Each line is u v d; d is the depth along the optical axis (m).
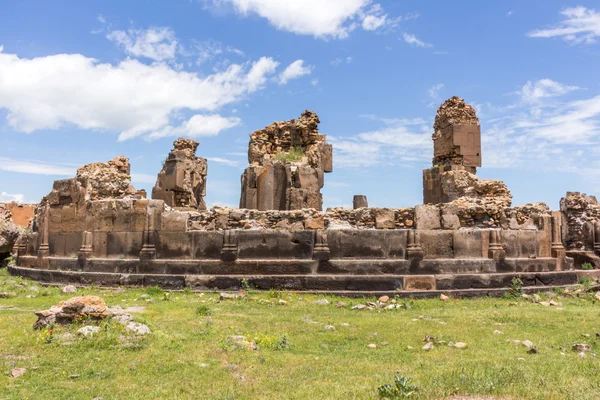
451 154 31.42
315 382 8.70
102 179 24.11
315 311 15.87
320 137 29.66
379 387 7.94
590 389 8.01
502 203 22.73
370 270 19.77
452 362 9.96
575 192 28.11
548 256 22.41
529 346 11.47
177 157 29.34
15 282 21.94
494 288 19.94
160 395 8.00
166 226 21.25
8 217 31.22
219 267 20.11
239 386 8.45
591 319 14.62
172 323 13.21
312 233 20.11
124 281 20.58
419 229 20.36
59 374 8.93
